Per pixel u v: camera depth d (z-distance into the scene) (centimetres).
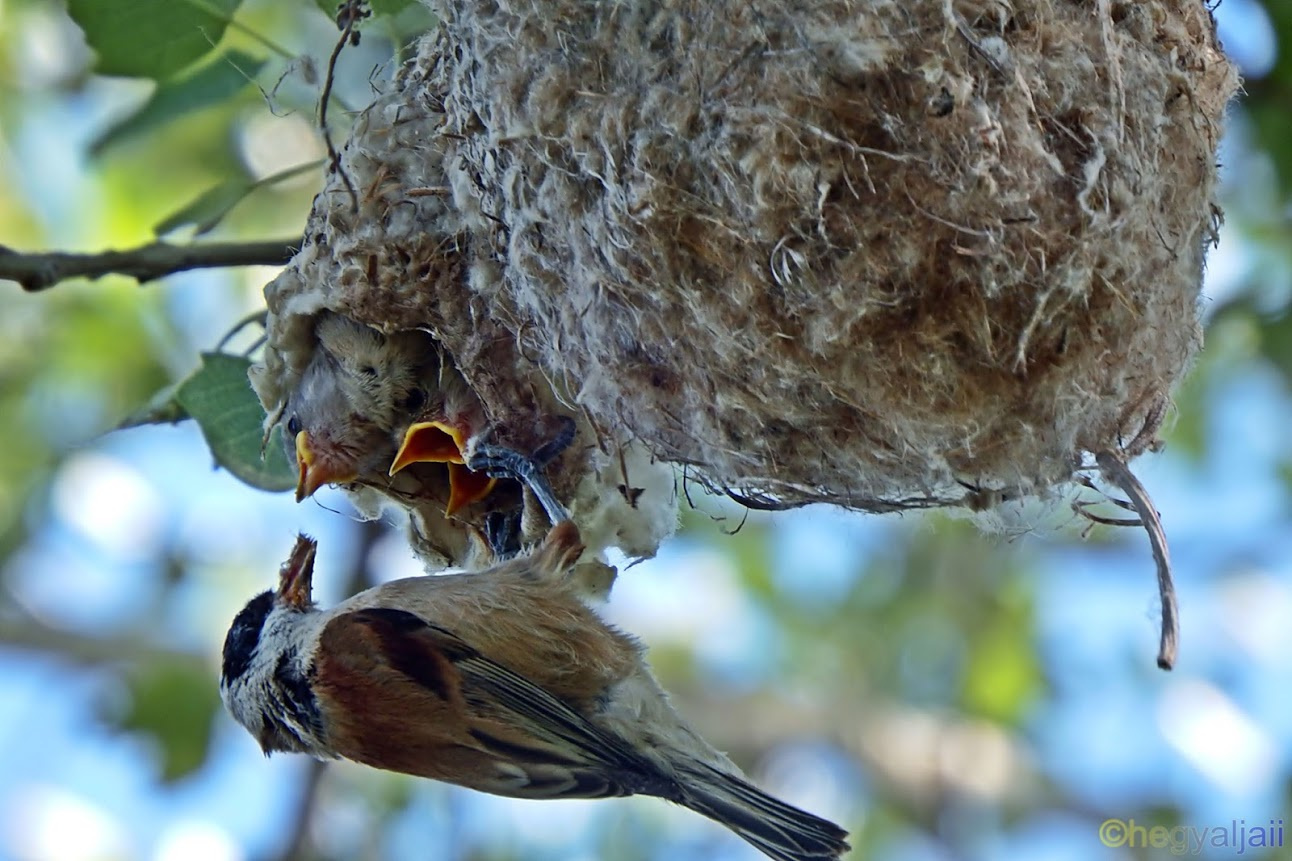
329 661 1014
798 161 766
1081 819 1894
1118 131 782
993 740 1939
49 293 1722
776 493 861
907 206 761
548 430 975
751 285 782
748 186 773
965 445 794
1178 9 854
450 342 941
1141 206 789
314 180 1535
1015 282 761
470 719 999
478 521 1084
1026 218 760
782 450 829
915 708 1970
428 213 932
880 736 1939
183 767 1772
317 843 1736
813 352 782
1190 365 878
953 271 763
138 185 1612
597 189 825
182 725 1784
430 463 1069
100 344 1731
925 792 1911
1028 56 781
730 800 979
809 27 772
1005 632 1931
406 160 941
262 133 1539
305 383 1027
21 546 1822
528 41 836
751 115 771
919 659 1972
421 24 1005
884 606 1945
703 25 793
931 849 1900
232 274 1717
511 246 865
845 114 765
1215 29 910
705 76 786
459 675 999
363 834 1758
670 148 790
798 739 1931
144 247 1053
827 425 813
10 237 1630
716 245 785
